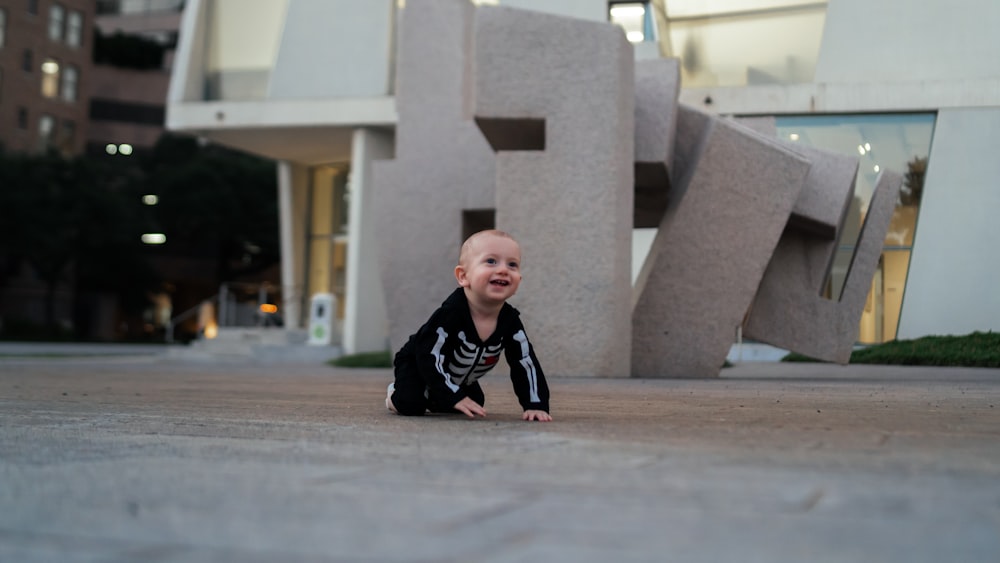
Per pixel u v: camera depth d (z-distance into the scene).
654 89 11.60
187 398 5.93
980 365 15.87
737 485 1.90
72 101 55.28
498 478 1.99
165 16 69.06
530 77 11.20
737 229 11.09
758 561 1.20
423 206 13.35
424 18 13.66
